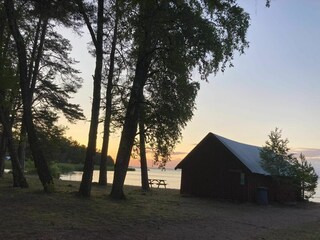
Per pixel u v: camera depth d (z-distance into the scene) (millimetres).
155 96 22453
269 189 30547
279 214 23234
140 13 19859
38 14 24266
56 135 39406
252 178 28953
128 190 30969
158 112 22203
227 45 20125
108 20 22938
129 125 21797
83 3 22031
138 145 25234
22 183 21484
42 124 37125
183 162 31750
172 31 19969
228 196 29188
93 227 13406
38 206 15844
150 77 22250
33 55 29234
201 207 22703
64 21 28391
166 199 25141
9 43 23547
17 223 12633
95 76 20078
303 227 18547
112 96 28578
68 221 13789
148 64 21891
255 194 29031
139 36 21109
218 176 29969
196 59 20031
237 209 23938
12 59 23375
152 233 13734
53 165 48781
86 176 19766
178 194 30969
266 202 28266
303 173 31328
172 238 13312
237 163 29125
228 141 31672
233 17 19719
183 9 19328
